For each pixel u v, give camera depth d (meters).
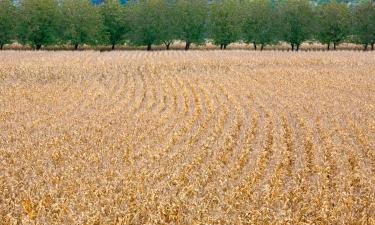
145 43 98.19
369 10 94.06
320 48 102.56
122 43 101.75
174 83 40.12
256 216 12.58
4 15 91.12
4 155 18.58
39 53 66.75
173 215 12.89
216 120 25.52
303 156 19.00
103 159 18.17
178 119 25.84
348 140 21.44
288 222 12.44
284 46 108.12
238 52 70.69
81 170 16.56
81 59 56.72
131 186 14.81
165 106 29.95
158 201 13.73
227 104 30.20
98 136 21.67
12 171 16.55
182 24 97.75
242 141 21.31
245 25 98.25
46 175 15.88
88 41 95.56
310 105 29.67
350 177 16.30
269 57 60.09
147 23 96.44
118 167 17.06
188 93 34.94
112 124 24.52
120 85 38.91
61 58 57.78
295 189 14.68
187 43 100.25
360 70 48.50
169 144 20.31
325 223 12.71
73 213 12.73
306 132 22.58
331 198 14.34
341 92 35.31
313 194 14.63
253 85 38.53
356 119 25.92
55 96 32.97
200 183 15.58
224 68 50.66
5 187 14.63
